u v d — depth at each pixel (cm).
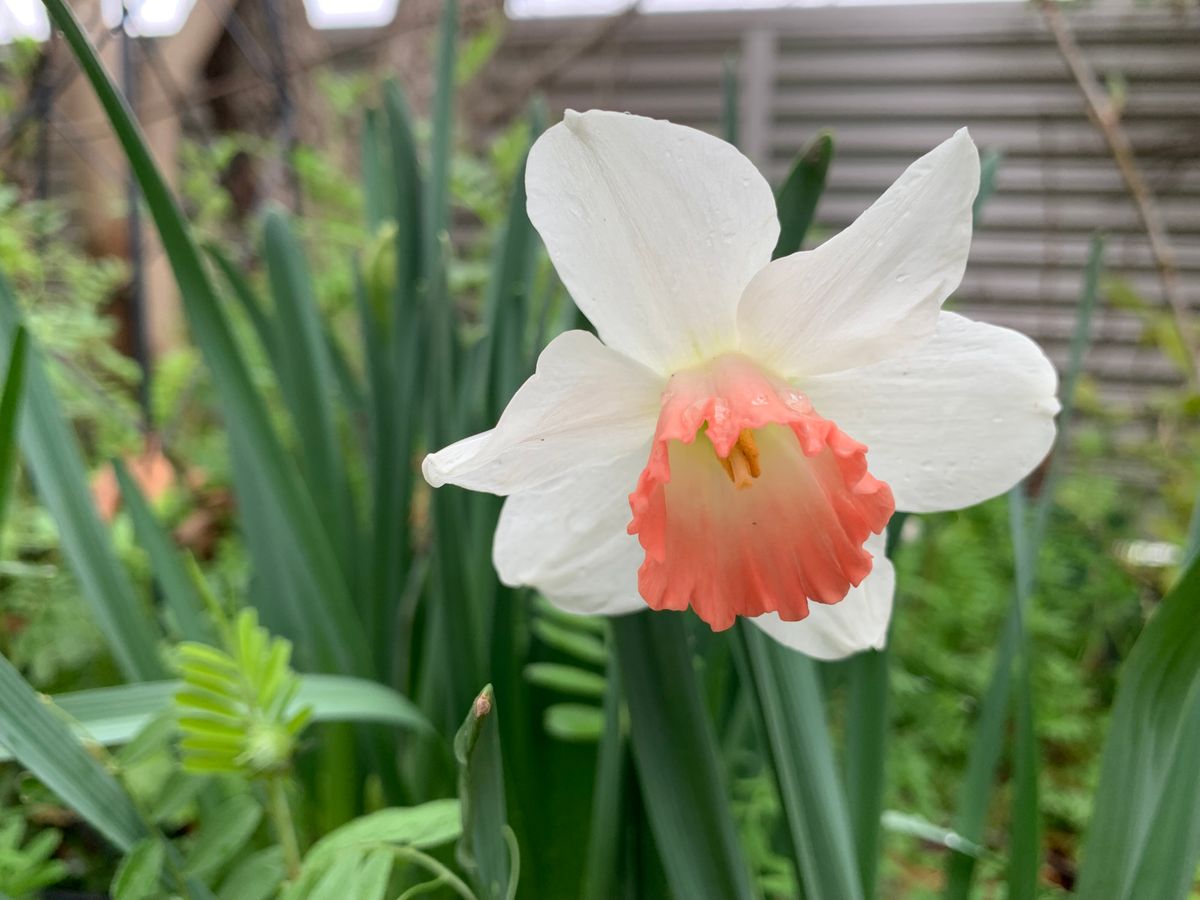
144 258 39
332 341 30
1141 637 14
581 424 14
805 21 71
